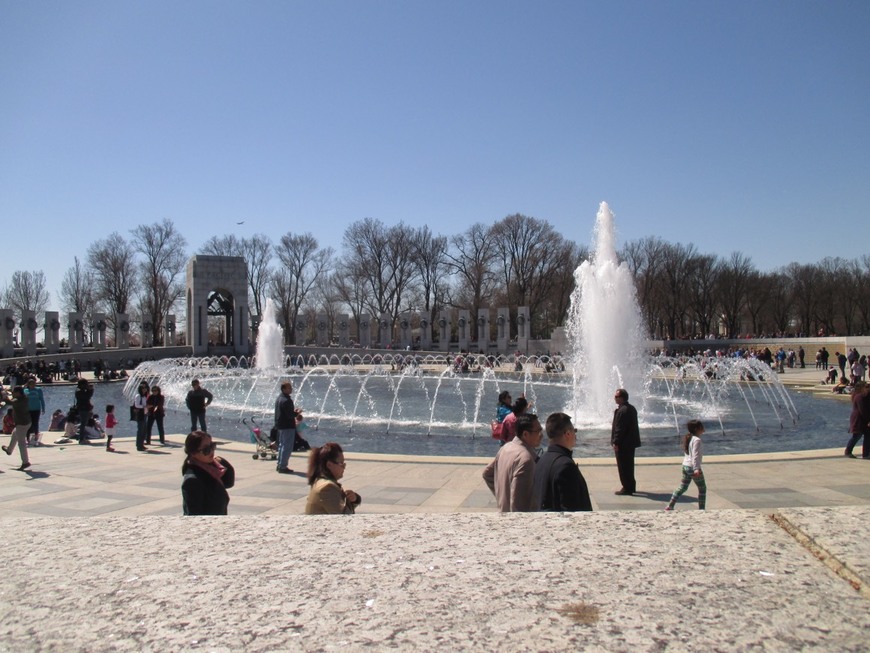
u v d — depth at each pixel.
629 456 11.02
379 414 27.53
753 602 2.25
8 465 14.73
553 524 3.23
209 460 6.07
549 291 91.94
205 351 75.31
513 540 2.99
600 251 28.67
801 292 93.38
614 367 26.33
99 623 2.23
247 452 16.59
